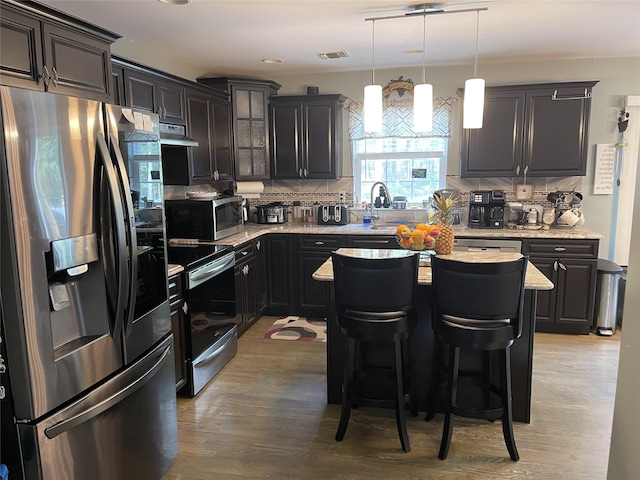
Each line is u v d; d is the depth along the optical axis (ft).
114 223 6.02
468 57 14.40
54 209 5.32
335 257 8.05
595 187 15.15
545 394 10.14
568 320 13.71
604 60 14.58
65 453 5.59
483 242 14.05
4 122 4.72
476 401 9.14
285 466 7.83
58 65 6.25
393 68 15.92
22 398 5.16
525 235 13.69
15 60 5.66
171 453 7.93
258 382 10.89
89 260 5.85
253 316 14.48
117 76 9.71
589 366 11.54
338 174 16.34
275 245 15.48
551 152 14.34
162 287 7.63
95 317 6.14
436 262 7.65
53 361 5.38
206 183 13.75
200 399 10.12
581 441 8.40
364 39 12.08
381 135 16.43
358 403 8.52
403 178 16.70
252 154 15.84
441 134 15.92
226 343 11.82
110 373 6.30
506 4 9.53
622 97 14.64
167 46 12.53
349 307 8.14
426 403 9.34
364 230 14.93
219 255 11.60
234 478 7.56
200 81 15.08
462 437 8.58
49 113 5.22
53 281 5.58
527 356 8.83
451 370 7.88
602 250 15.44
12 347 5.07
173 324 9.61
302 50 13.15
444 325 7.81
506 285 7.31
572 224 14.66
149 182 7.14
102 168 5.94
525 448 8.20
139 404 6.98
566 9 9.85
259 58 14.07
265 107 15.85
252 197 16.87
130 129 6.57
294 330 14.32
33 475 5.31
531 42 12.60
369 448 8.28
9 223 4.83
